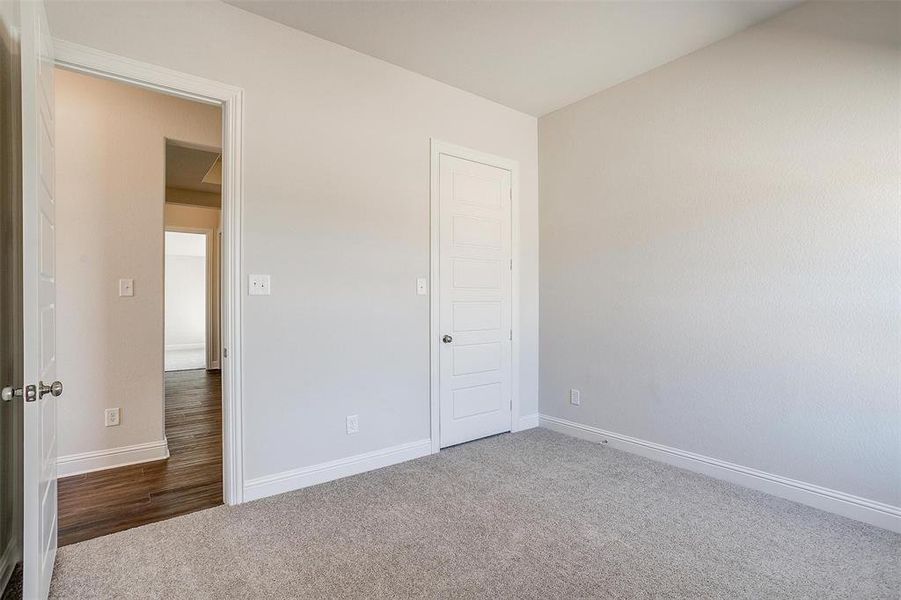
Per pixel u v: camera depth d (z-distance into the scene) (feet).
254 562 6.26
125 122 10.10
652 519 7.48
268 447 8.32
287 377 8.54
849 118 7.52
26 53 4.74
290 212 8.56
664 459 10.07
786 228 8.25
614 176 11.07
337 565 6.19
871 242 7.32
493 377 12.03
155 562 6.26
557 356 12.52
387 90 9.94
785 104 8.23
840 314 7.65
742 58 8.79
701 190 9.42
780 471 8.35
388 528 7.17
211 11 7.75
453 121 11.11
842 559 6.36
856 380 7.49
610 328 11.17
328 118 9.07
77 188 9.60
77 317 9.60
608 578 5.92
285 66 8.53
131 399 10.18
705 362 9.39
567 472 9.51
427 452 10.60
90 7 6.73
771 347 8.45
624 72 10.40
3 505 5.90
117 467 9.96
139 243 10.25
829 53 7.72
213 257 23.88
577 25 8.55
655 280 10.24
